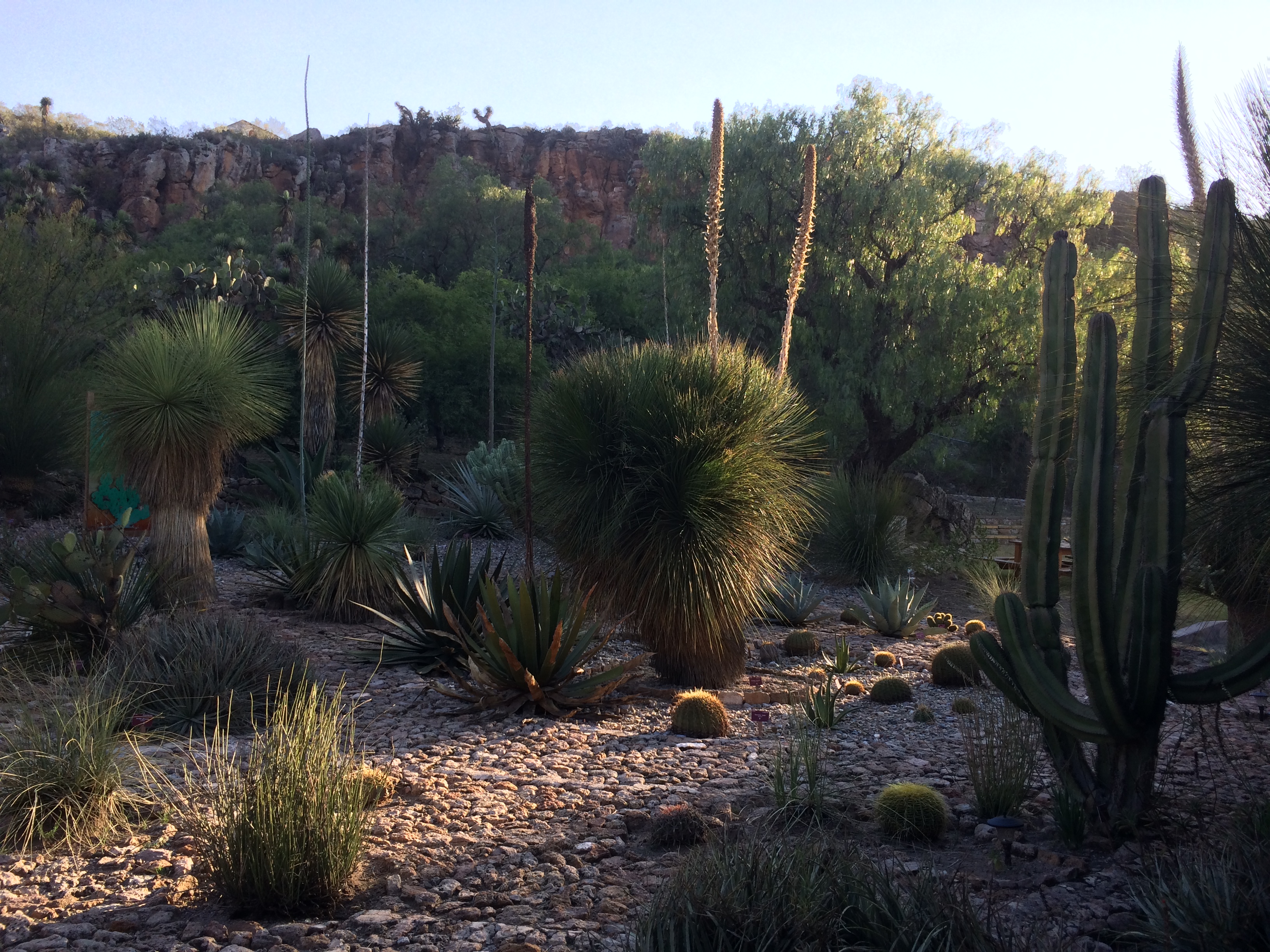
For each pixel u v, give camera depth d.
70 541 6.86
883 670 8.38
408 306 33.94
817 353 21.53
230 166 84.06
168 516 9.66
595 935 2.96
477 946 2.92
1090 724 3.71
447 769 4.95
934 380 20.14
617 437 7.20
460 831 4.00
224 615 6.83
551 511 7.44
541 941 2.93
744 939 2.63
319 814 3.35
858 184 20.80
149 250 42.66
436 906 3.24
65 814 3.93
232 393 9.59
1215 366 3.34
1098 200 21.06
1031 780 4.73
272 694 5.85
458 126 95.75
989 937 2.64
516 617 6.30
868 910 2.76
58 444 16.06
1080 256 15.50
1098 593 3.50
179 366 9.37
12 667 6.31
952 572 15.21
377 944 2.95
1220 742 4.17
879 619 10.39
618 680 6.48
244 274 21.72
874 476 17.17
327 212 56.50
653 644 7.36
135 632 6.68
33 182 50.34
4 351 16.17
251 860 3.21
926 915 2.70
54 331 17.50
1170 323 3.60
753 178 21.70
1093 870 3.46
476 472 18.70
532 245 7.00
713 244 7.65
